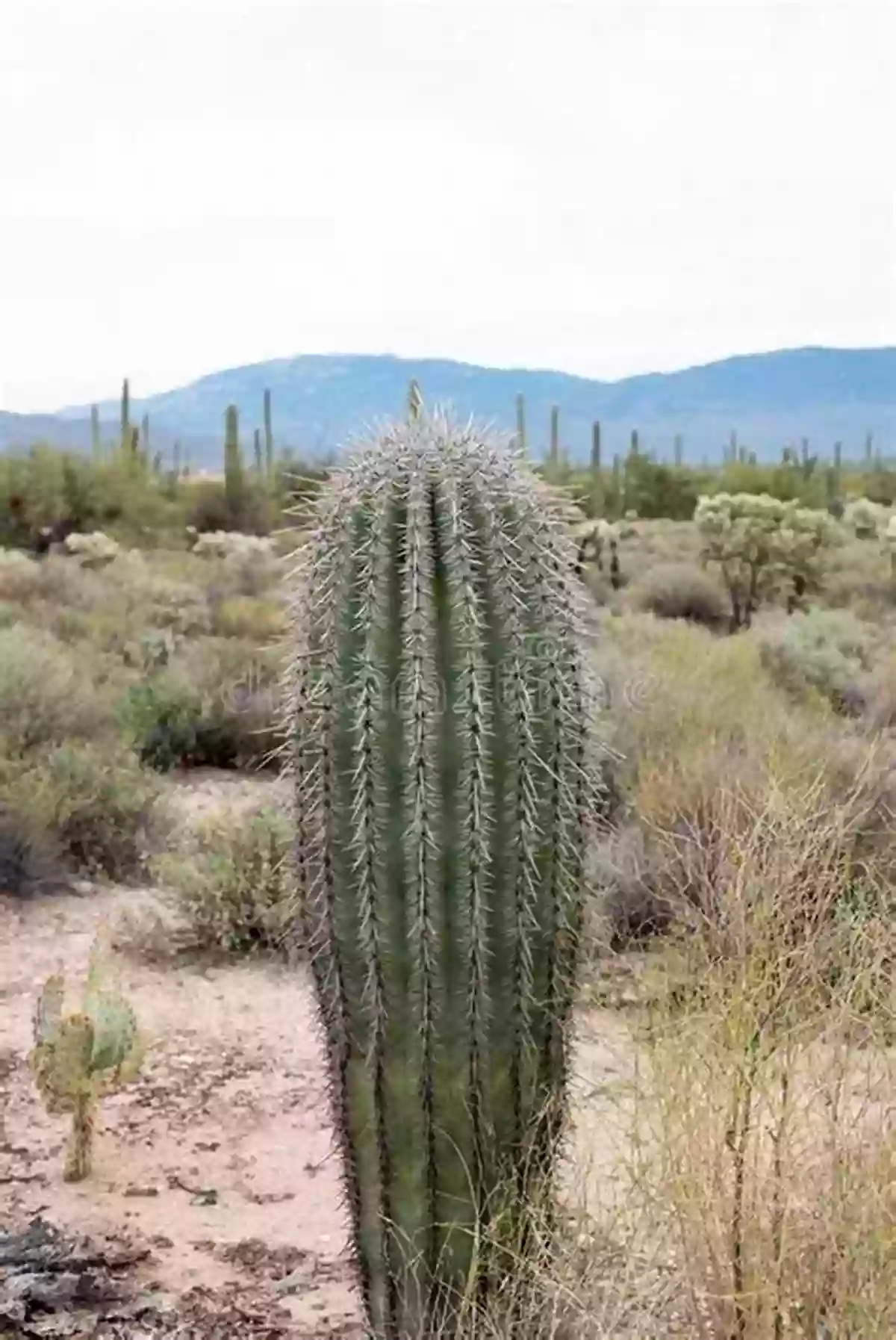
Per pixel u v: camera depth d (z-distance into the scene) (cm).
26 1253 409
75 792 839
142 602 1847
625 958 540
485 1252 339
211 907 702
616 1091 418
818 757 706
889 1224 302
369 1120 342
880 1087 341
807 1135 333
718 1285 311
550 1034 347
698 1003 368
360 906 333
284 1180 476
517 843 332
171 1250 425
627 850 625
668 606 1978
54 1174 477
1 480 3114
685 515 3769
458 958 331
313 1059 582
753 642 1309
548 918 340
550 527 347
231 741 1126
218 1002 644
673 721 858
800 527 2030
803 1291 307
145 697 1113
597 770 360
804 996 346
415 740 325
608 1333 304
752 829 467
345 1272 414
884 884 465
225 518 3606
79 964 687
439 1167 338
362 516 336
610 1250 337
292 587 359
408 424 352
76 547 2689
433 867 328
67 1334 375
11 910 764
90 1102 473
